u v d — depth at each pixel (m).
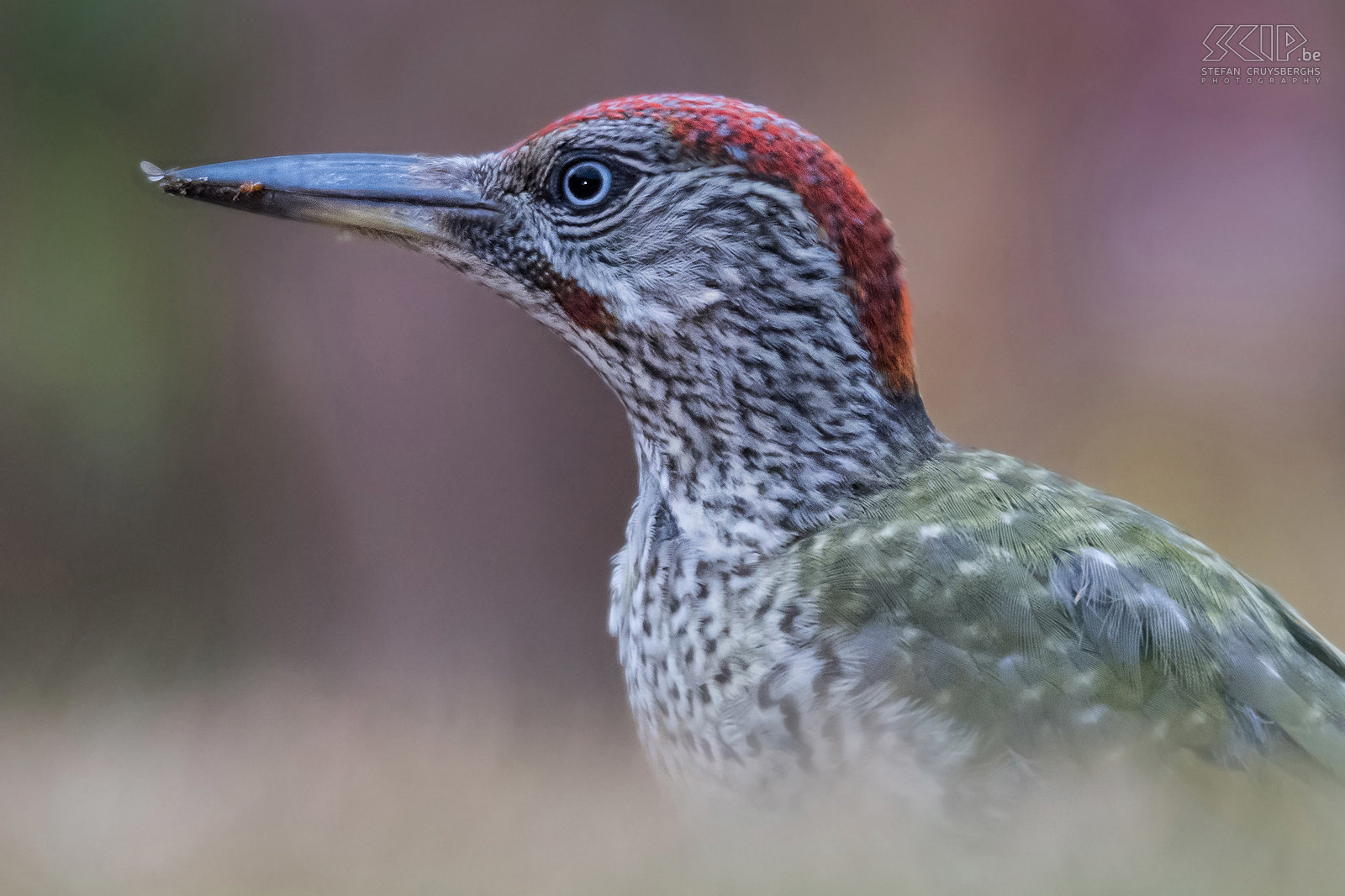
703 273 2.87
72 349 3.59
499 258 2.88
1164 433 4.48
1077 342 4.50
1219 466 4.41
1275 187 4.52
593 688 3.56
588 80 3.75
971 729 2.84
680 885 2.80
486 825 2.83
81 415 3.61
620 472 3.71
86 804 2.89
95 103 3.60
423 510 3.72
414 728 2.97
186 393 3.68
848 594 2.85
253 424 3.72
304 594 3.69
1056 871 2.82
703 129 2.87
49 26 3.53
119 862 2.82
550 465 3.71
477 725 2.97
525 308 2.88
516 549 3.70
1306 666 2.85
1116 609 2.85
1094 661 2.84
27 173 3.57
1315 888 2.80
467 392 3.71
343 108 3.69
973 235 4.43
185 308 3.67
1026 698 2.84
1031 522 2.86
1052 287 4.49
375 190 2.89
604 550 3.69
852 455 2.87
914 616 2.85
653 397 2.87
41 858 2.83
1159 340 4.55
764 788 2.85
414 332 3.71
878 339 2.87
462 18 3.70
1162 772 2.84
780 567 2.86
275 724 2.98
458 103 3.72
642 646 2.87
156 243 3.65
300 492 3.73
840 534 2.86
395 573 3.72
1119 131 4.46
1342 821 2.83
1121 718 2.84
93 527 3.62
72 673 3.06
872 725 2.84
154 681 3.08
